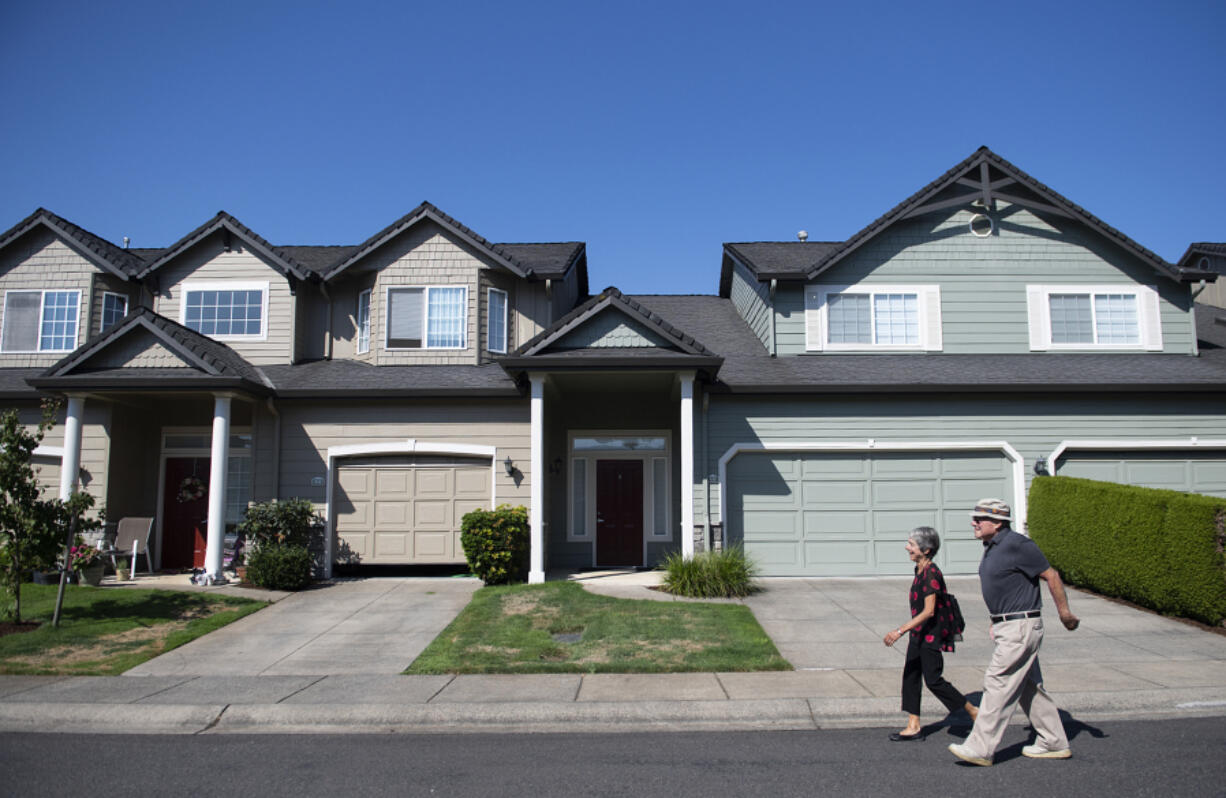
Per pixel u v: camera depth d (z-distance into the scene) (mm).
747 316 17953
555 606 10672
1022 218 15680
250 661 8531
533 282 16234
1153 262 15266
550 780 5250
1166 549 9984
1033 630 5340
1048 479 12781
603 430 15633
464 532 12773
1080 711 6668
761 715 6668
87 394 13242
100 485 13883
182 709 6828
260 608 11133
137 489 14852
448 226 15641
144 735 6453
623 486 15625
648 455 15664
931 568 5973
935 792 4926
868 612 10531
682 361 12484
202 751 5980
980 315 15406
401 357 15523
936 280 15500
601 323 13055
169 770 5535
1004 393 13688
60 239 16031
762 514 13570
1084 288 15492
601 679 7625
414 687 7449
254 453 14062
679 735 6277
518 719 6676
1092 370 14289
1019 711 6734
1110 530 11055
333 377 14781
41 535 9797
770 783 5133
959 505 13617
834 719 6645
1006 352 15297
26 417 14516
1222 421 13734
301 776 5383
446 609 11047
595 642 8906
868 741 6035
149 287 16156
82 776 5410
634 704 6793
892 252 15555
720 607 10547
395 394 13930
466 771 5453
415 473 14320
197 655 8789
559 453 15602
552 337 12836
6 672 8125
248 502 14609
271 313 15953
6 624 9945
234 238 16219
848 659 8312
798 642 9023
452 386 14109
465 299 15719
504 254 15711
